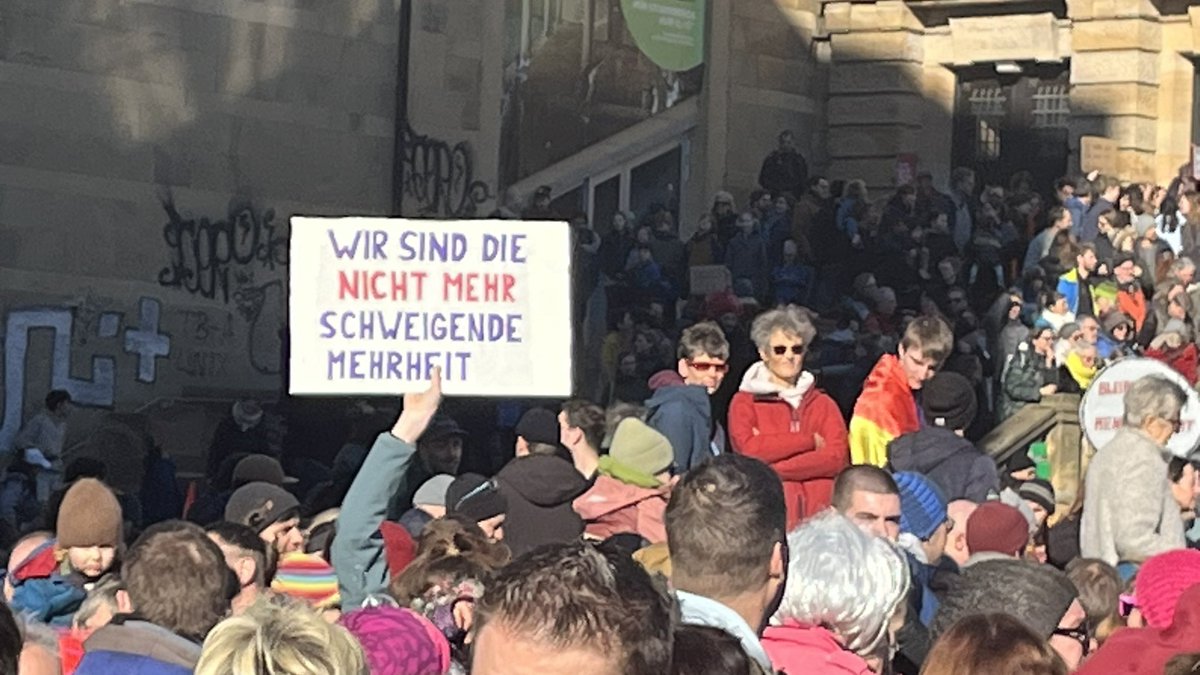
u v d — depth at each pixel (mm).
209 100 23828
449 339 8070
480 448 21562
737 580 5406
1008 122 30719
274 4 24359
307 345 8031
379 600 6883
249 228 24125
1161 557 7324
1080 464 21359
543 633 3596
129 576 6141
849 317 25531
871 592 5855
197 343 23609
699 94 28750
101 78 22953
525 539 8711
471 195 26172
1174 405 10320
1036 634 5426
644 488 9734
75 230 22734
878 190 30469
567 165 27234
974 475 10227
